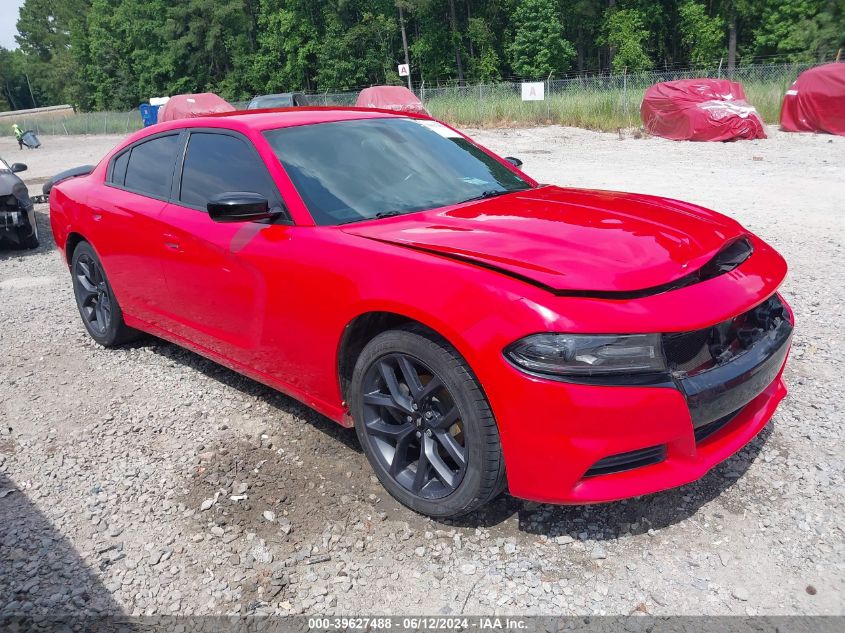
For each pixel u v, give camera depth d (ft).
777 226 24.12
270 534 8.66
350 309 8.70
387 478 9.05
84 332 17.08
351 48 182.39
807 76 54.29
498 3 190.08
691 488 9.11
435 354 7.86
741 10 156.25
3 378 14.37
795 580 7.39
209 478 10.04
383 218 9.77
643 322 7.05
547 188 11.67
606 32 182.39
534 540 8.27
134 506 9.48
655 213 9.50
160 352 15.37
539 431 7.16
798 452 9.80
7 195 26.66
